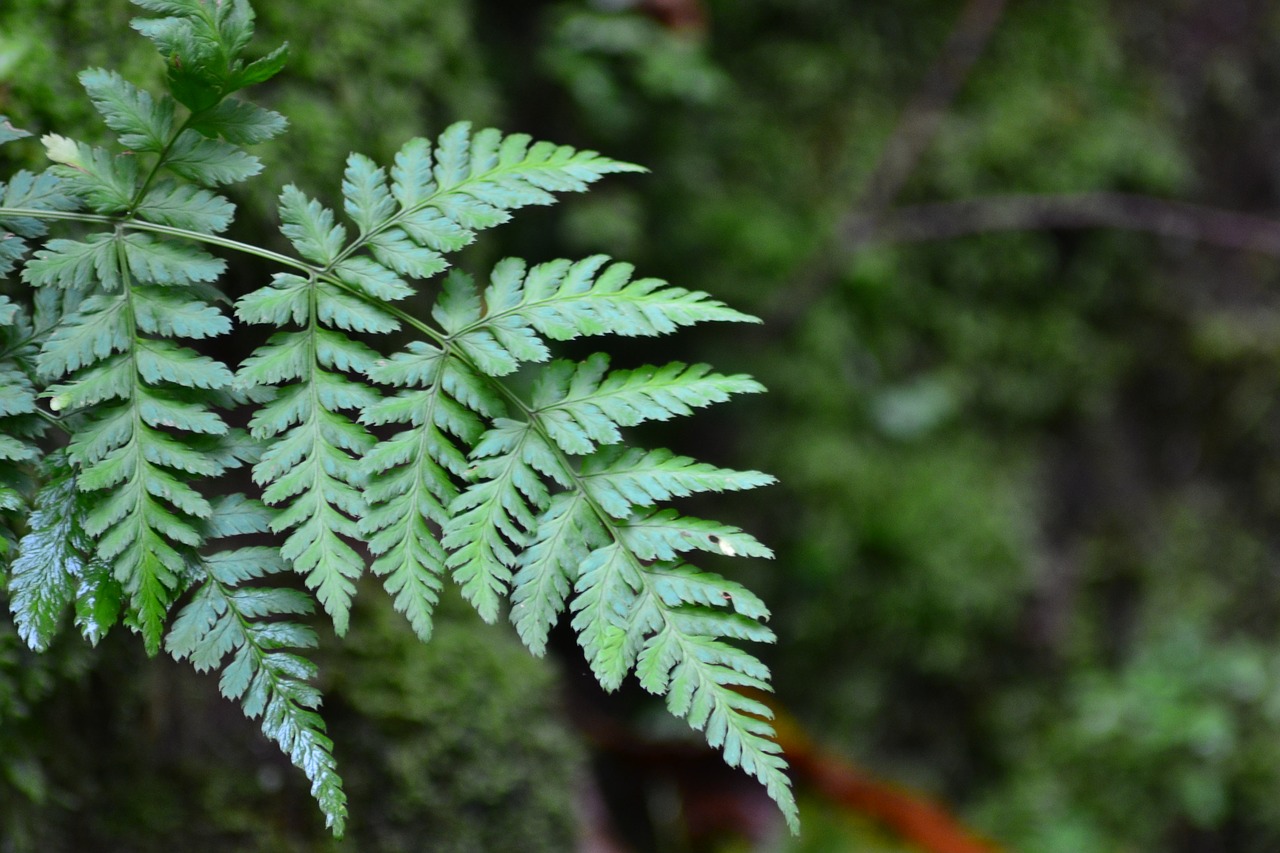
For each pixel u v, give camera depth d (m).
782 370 1.98
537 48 1.85
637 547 1.04
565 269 1.05
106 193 1.04
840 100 2.03
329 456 1.03
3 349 1.04
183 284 1.04
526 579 1.03
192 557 1.03
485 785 1.20
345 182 1.06
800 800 1.59
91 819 1.13
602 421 1.04
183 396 1.04
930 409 2.05
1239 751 1.98
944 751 2.05
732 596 1.03
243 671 1.02
